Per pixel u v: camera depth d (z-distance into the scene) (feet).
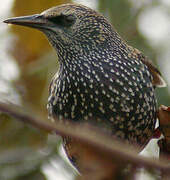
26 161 36.42
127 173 16.57
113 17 43.57
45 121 13.60
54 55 41.29
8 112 13.51
